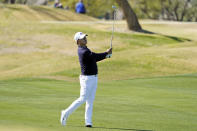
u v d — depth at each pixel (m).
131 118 35.72
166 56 86.75
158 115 37.66
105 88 57.66
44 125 29.05
